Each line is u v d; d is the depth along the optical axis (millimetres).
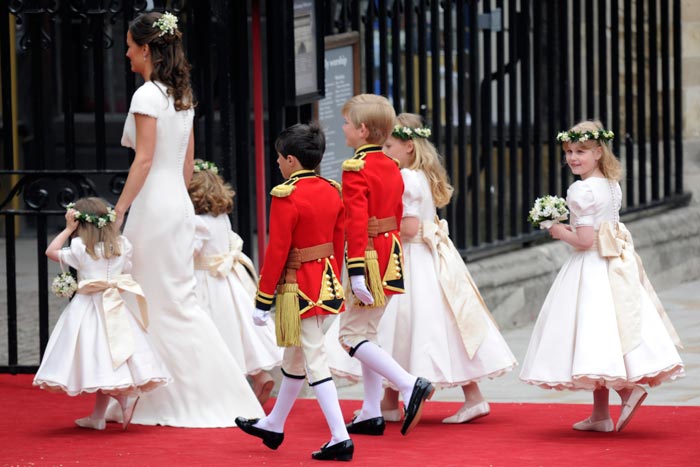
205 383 24062
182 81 24141
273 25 28578
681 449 21625
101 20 27688
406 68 33719
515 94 37719
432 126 35062
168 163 23984
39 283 28281
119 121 51562
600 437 22859
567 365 23078
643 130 43969
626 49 43500
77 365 23172
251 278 26922
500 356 24359
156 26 23844
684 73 46375
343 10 31422
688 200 46156
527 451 21547
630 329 22906
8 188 52250
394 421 24562
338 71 30797
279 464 20516
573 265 23594
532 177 41531
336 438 20797
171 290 23906
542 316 23688
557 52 40469
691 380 28562
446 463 20578
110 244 23422
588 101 41625
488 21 36656
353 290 22141
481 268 35469
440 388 26609
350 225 22219
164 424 24031
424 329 24094
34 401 26406
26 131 51906
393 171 23188
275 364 25781
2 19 28156
